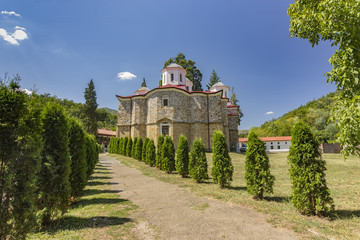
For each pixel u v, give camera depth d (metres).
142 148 19.08
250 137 7.19
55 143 4.88
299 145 5.45
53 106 5.06
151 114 28.25
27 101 3.60
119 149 29.75
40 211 4.05
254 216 5.22
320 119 43.78
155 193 7.98
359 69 3.67
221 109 28.95
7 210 3.12
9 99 3.26
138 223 4.80
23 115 3.44
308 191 5.08
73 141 6.53
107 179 11.39
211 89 42.47
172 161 13.31
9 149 3.19
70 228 4.40
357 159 20.53
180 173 11.66
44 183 4.53
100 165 17.81
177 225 4.69
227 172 8.49
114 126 87.12
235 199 6.75
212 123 28.03
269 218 5.04
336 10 3.84
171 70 34.53
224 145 8.89
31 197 3.48
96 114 45.91
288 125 55.50
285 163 18.78
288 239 3.91
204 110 28.44
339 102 4.07
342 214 5.21
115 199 7.08
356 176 11.08
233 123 35.44
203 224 4.74
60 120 5.05
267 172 6.70
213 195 7.32
